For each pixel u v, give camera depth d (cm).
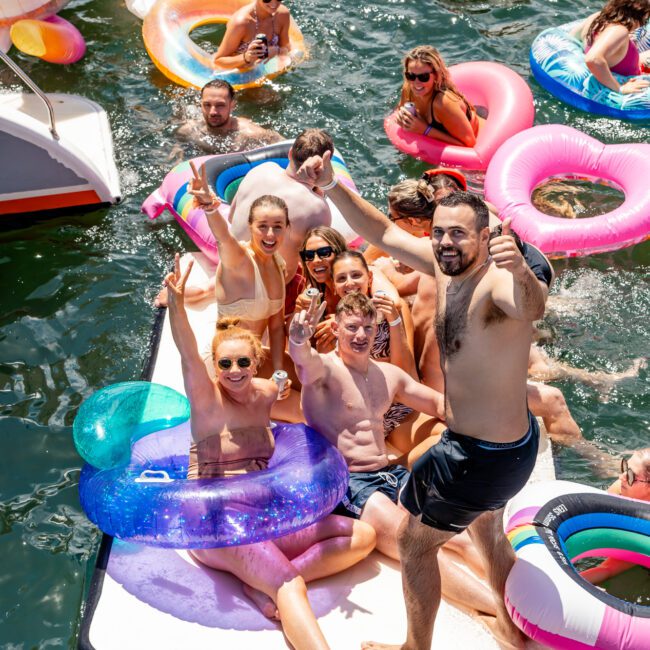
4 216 687
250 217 466
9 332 589
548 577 368
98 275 633
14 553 454
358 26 904
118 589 404
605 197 699
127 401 463
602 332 584
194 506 386
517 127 741
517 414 325
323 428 444
